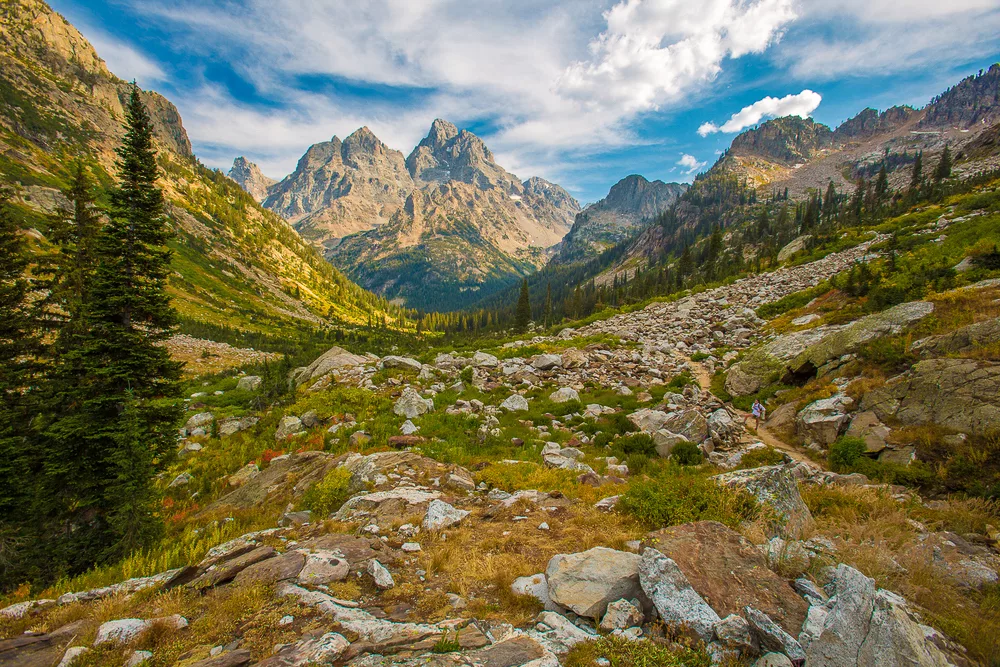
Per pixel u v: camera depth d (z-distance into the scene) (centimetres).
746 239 15312
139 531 1169
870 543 661
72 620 604
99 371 1385
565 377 2578
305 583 630
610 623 504
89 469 1326
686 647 442
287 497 1326
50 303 1653
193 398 3338
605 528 802
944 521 798
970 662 427
